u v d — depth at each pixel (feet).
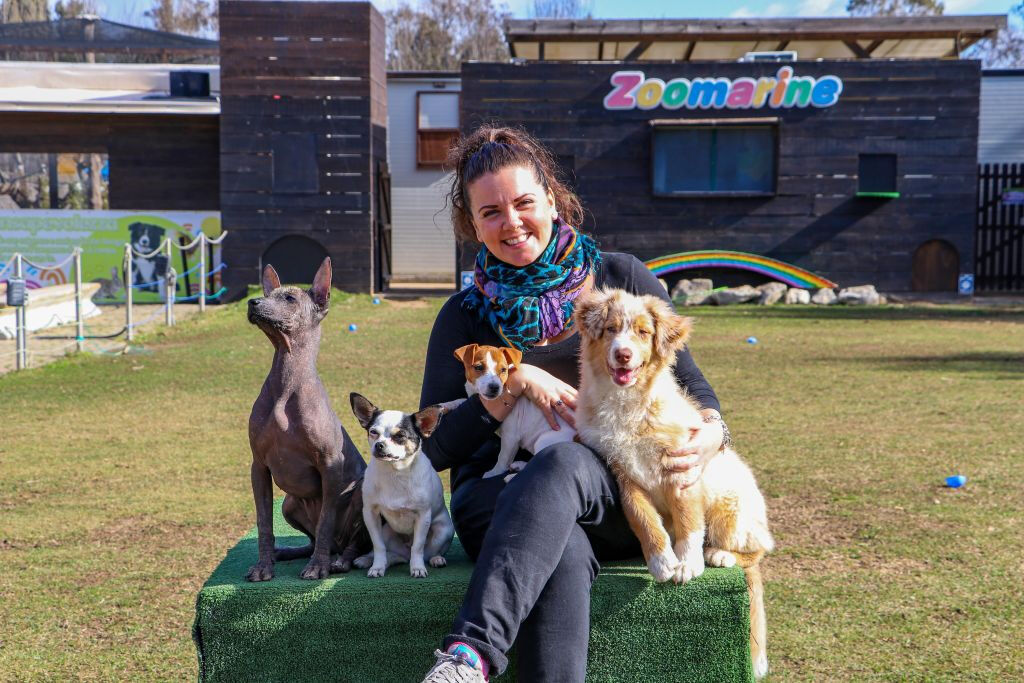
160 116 70.85
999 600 14.70
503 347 12.07
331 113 68.03
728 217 67.72
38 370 39.06
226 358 42.39
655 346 10.59
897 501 19.99
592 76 66.80
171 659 13.37
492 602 9.07
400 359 41.09
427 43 180.24
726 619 10.44
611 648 10.44
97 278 67.10
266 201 68.39
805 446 25.11
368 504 10.69
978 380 35.04
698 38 66.39
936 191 67.36
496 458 12.59
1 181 110.42
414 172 86.99
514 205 11.74
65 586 16.10
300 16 67.26
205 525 19.45
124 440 27.32
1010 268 72.33
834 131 66.85
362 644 10.41
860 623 13.99
